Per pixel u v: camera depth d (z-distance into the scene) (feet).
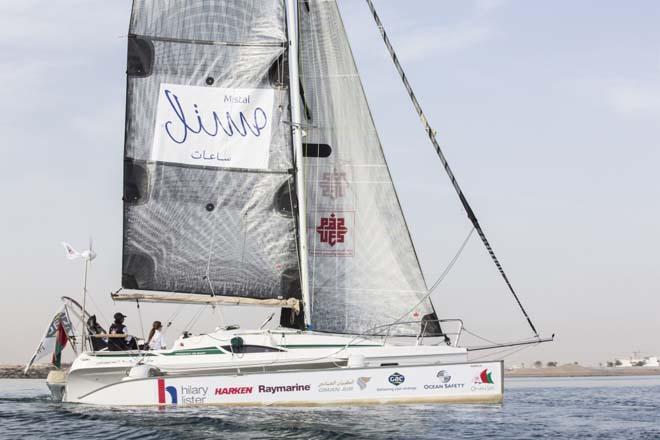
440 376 56.65
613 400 72.33
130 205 66.18
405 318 66.54
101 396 58.08
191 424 49.70
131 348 64.54
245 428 48.11
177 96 67.15
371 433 46.37
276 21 67.92
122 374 60.90
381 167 68.03
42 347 65.51
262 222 66.49
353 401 56.03
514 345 64.75
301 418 51.55
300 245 66.39
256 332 61.93
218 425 49.19
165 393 56.90
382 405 56.08
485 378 56.70
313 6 69.87
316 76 69.26
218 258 66.08
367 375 56.29
